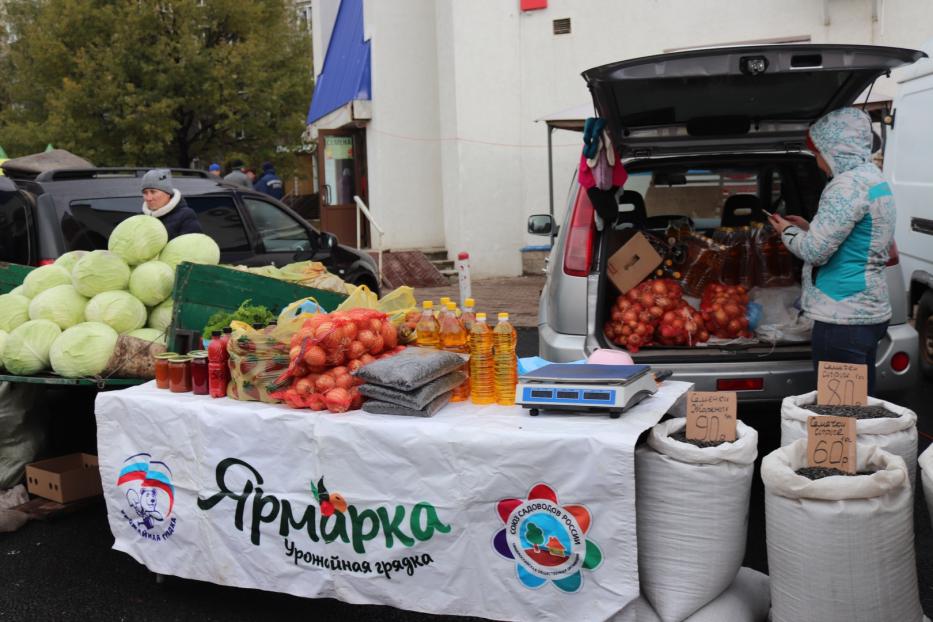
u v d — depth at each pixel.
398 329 3.79
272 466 3.35
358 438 3.16
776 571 2.78
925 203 6.54
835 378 3.37
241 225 7.32
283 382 3.41
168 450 3.58
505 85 13.43
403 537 3.14
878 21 11.53
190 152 22.52
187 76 20.17
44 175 6.43
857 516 2.60
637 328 4.71
